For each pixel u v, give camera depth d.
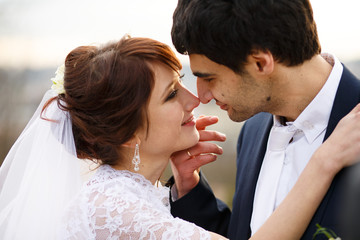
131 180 2.18
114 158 2.25
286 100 2.08
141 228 1.97
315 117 2.05
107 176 2.19
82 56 2.19
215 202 2.67
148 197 2.18
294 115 2.12
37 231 2.09
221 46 1.95
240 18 1.90
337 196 1.85
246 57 1.96
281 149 2.22
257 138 2.45
